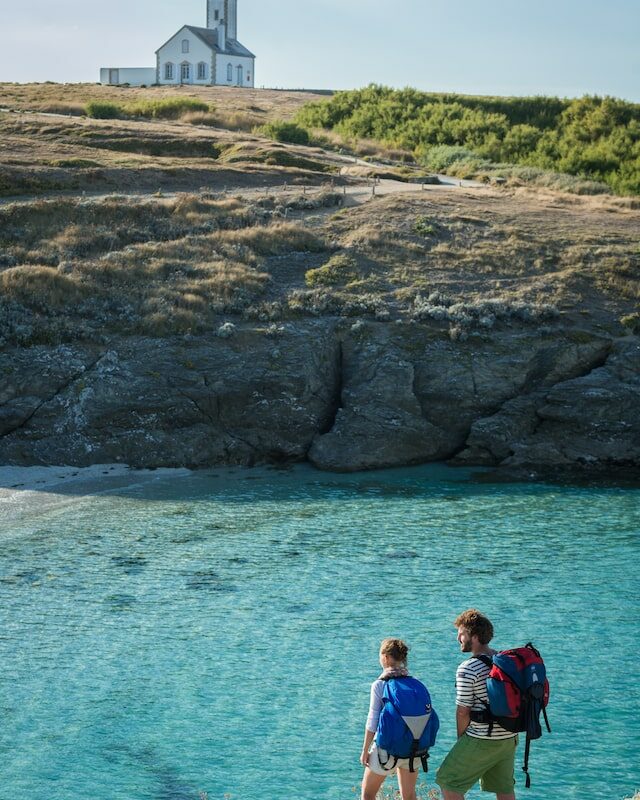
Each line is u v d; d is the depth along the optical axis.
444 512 30.22
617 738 15.37
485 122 93.25
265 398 38.47
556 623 20.53
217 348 40.69
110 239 50.81
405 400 38.97
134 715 16.45
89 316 42.66
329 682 17.72
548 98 105.31
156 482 34.34
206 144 76.62
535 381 40.34
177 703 16.89
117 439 36.84
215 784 14.11
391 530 28.09
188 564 24.75
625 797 13.42
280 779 14.23
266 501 31.62
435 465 37.62
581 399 37.91
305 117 102.75
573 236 53.56
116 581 23.38
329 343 41.69
